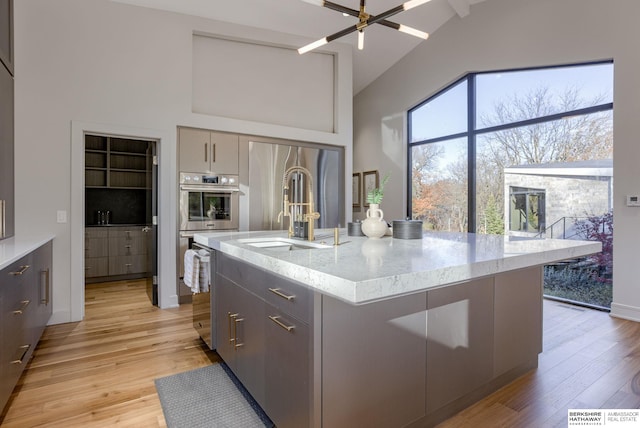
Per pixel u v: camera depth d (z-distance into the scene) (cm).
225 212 416
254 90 445
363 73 605
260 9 400
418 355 161
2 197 276
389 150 601
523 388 210
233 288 211
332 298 133
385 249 170
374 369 146
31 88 319
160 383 217
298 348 139
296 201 462
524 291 219
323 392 132
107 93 350
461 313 180
